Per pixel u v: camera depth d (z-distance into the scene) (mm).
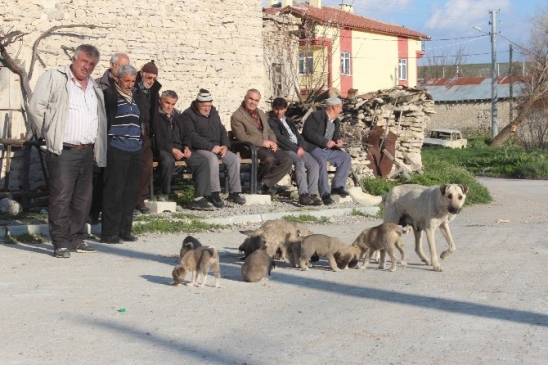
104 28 15438
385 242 9094
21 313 6883
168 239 11156
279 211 13766
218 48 17359
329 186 15500
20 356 5688
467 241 11883
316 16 37531
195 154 13305
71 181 9656
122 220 10766
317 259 9516
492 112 53938
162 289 7910
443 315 7000
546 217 17203
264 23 26906
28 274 8562
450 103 63531
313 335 6289
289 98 25188
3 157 13234
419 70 85625
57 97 9477
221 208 13562
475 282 8508
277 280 8523
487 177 35531
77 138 9578
